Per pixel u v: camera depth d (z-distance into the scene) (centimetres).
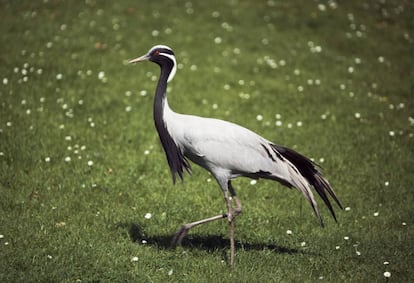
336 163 1308
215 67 1864
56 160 1248
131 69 1822
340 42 2166
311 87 1781
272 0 2462
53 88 1638
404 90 1841
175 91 1689
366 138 1443
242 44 2055
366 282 836
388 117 1600
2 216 1001
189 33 2100
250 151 903
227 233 1015
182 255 912
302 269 876
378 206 1123
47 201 1078
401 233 1000
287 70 1895
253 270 870
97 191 1133
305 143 1404
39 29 2045
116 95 1642
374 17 2439
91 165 1229
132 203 1096
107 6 2270
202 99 1652
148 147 1349
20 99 1545
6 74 1688
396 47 2198
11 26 2058
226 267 876
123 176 1205
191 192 1155
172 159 923
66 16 2164
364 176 1253
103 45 1964
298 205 1128
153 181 1193
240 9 2341
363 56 2091
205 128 900
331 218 1077
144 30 2097
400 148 1392
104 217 1027
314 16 2345
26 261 844
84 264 854
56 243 916
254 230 1023
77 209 1060
